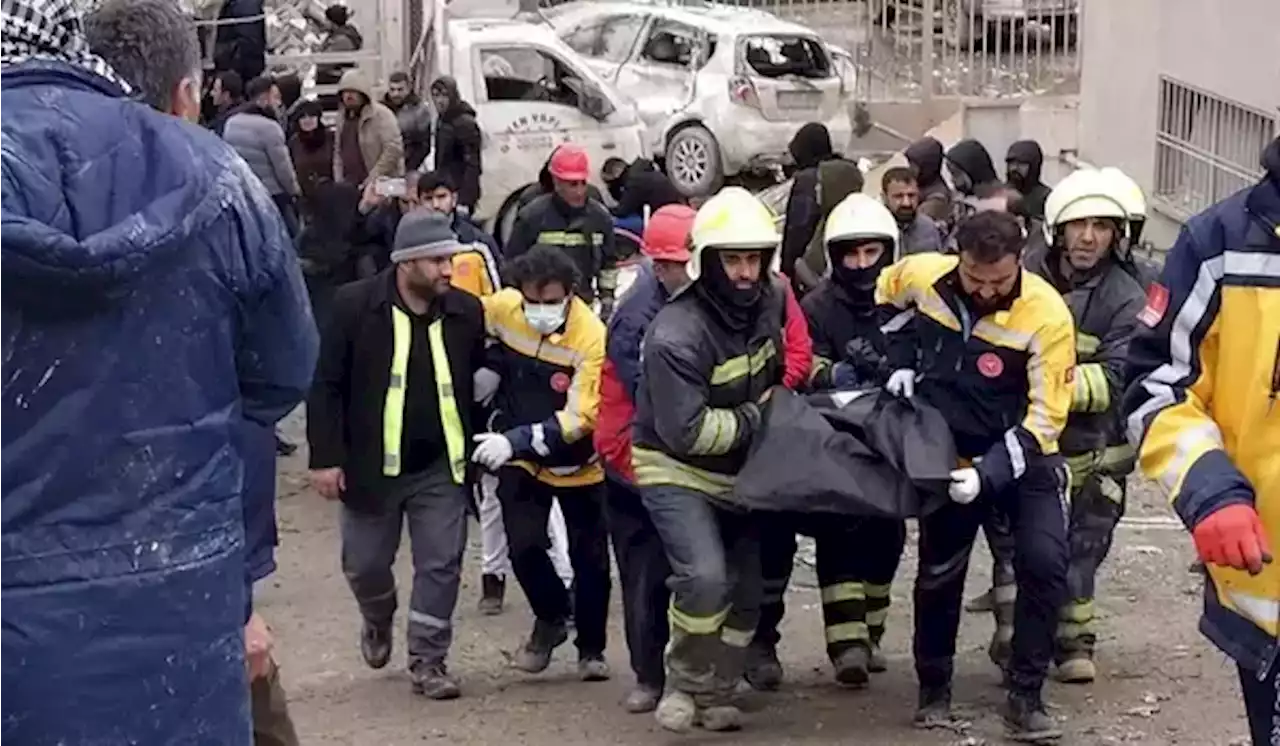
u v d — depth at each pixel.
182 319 3.06
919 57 22.08
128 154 3.02
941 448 6.46
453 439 7.32
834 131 21.09
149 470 3.03
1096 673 7.62
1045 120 19.30
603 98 19.38
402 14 24.55
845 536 7.36
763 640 7.46
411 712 7.40
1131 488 10.64
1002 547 7.36
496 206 18.94
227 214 3.10
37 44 3.07
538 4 22.78
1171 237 16.33
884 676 7.72
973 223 6.38
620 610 8.99
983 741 6.81
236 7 19.92
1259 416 3.69
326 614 8.95
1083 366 7.13
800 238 10.81
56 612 2.97
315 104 14.51
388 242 11.88
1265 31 14.80
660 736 6.97
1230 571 3.77
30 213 2.89
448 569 7.46
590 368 7.41
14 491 2.95
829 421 6.64
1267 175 3.69
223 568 3.14
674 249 6.76
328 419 7.25
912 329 6.72
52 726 2.98
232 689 3.17
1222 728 6.94
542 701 7.51
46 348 2.95
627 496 7.08
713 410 6.49
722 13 22.00
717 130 21.00
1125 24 17.28
